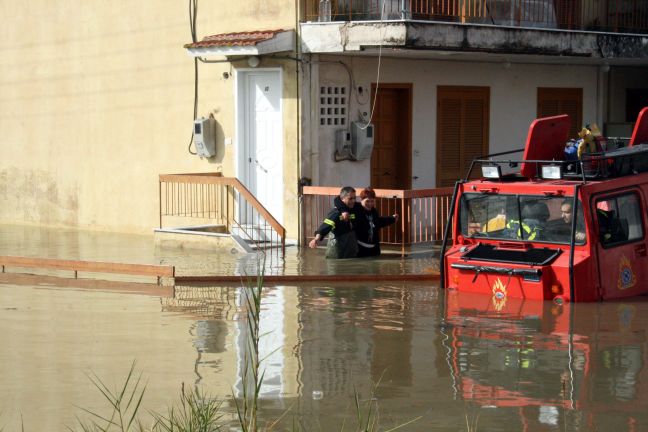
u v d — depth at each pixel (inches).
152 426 372.2
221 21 919.0
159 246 877.2
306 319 554.6
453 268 636.1
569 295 590.6
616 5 1022.4
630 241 617.3
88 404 399.5
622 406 392.2
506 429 366.3
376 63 904.9
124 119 1008.9
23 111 1096.8
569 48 932.0
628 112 1099.9
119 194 1017.5
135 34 991.6
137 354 476.7
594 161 623.8
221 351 482.3
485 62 980.6
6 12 1102.4
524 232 620.4
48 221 1082.1
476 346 489.7
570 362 458.9
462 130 971.3
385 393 411.8
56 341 502.6
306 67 864.9
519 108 1009.5
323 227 774.5
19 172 1106.1
